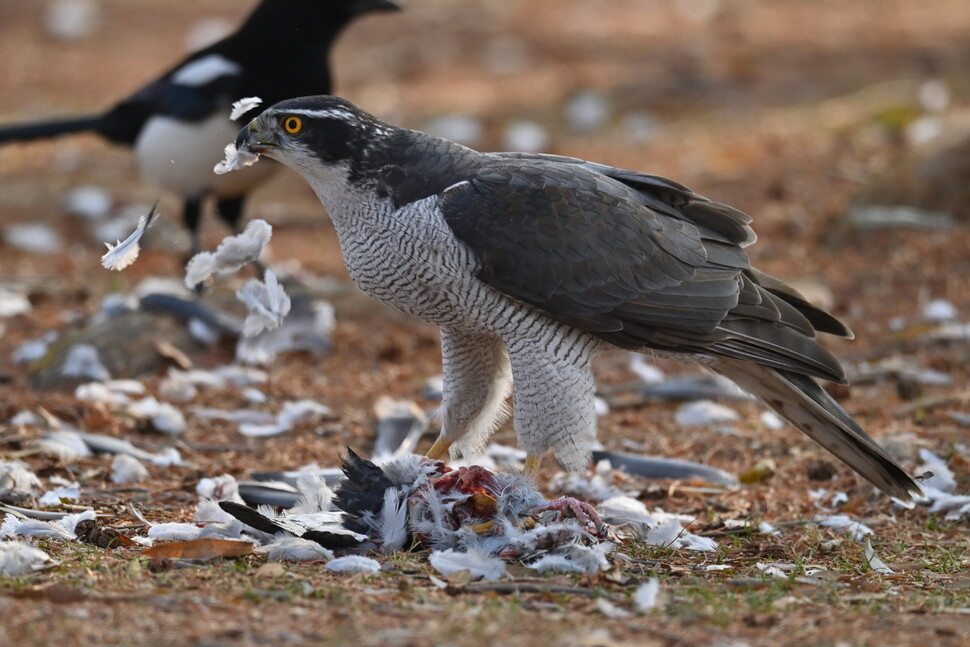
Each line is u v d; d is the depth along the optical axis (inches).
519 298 331.3
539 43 1230.9
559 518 306.0
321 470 382.3
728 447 437.1
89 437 407.2
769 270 645.3
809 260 660.7
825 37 1170.6
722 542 336.8
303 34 572.7
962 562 315.0
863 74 1048.8
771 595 274.2
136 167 911.0
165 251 725.9
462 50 1225.4
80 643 230.7
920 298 602.9
